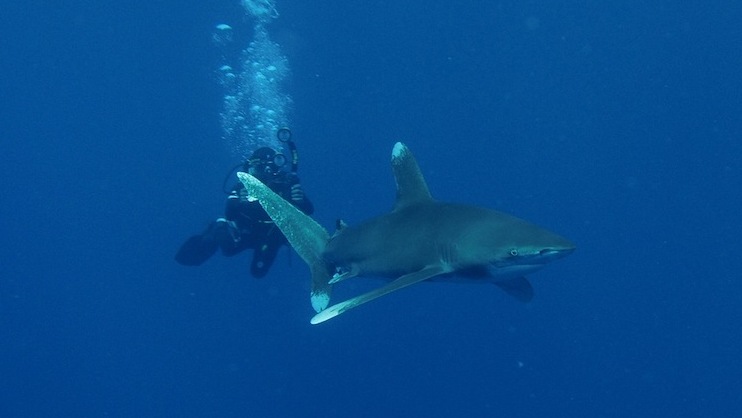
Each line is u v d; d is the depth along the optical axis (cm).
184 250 1199
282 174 979
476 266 489
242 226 1017
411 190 575
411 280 484
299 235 643
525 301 617
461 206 541
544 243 466
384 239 561
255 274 1052
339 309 460
